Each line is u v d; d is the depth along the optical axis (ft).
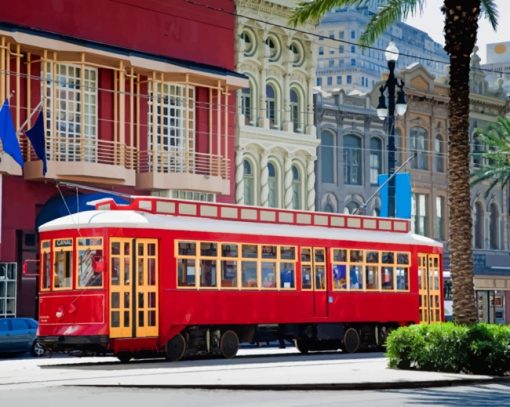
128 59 151.64
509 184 245.24
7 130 130.93
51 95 143.84
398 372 84.74
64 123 146.20
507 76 357.82
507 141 221.46
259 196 179.42
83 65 146.30
